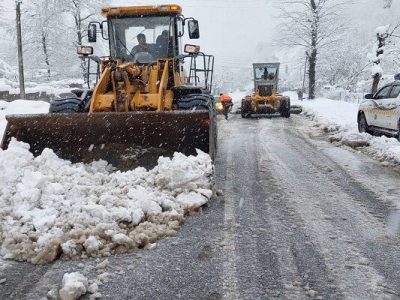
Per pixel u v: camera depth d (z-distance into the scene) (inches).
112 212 182.5
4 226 178.5
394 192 252.7
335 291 138.6
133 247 168.7
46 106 692.7
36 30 1256.2
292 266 155.6
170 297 135.3
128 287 141.0
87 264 157.1
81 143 264.8
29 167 227.1
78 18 1268.5
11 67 1392.7
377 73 930.7
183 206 208.2
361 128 483.8
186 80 372.8
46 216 180.1
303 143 452.4
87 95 316.8
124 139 262.1
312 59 1301.7
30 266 156.5
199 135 257.1
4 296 136.8
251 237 182.1
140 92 297.6
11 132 265.3
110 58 338.3
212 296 135.8
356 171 310.0
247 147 424.2
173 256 163.9
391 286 141.9
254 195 244.7
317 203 229.8
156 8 332.5
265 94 810.2
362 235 184.5
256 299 133.9
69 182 216.1
